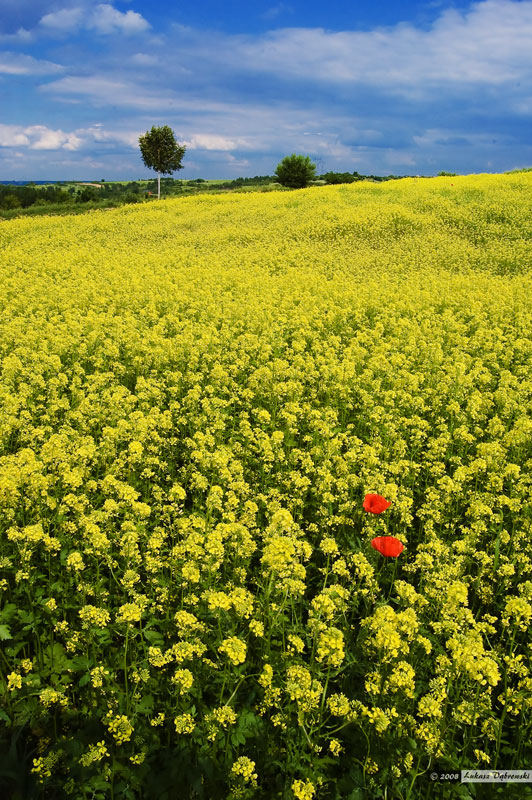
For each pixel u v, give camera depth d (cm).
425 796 343
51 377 1048
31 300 1645
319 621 391
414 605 445
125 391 953
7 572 496
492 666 356
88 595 484
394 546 431
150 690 405
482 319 1488
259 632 413
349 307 1559
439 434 872
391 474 720
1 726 366
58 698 377
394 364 1152
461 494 665
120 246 2809
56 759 333
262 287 1838
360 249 2616
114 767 337
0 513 532
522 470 768
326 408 910
